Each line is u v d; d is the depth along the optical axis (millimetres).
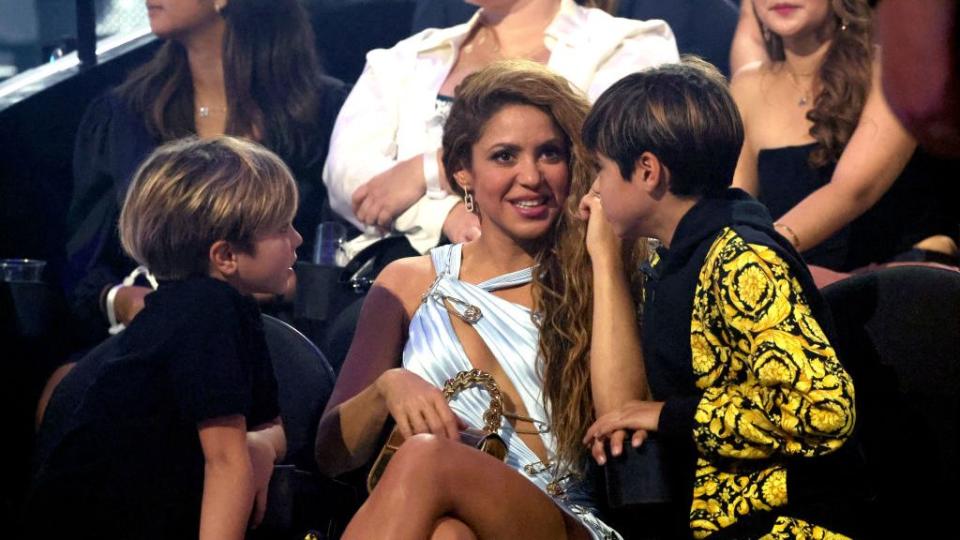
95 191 15234
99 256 14961
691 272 8461
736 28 15297
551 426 9773
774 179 13070
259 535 9508
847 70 12523
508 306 10055
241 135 14969
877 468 9195
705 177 8727
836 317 9422
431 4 16062
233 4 15047
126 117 15172
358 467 10000
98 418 8953
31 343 13789
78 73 16891
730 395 8164
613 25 13617
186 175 9438
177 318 9055
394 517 8062
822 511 8141
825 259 12539
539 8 13922
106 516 8875
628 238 9281
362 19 17750
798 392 7766
